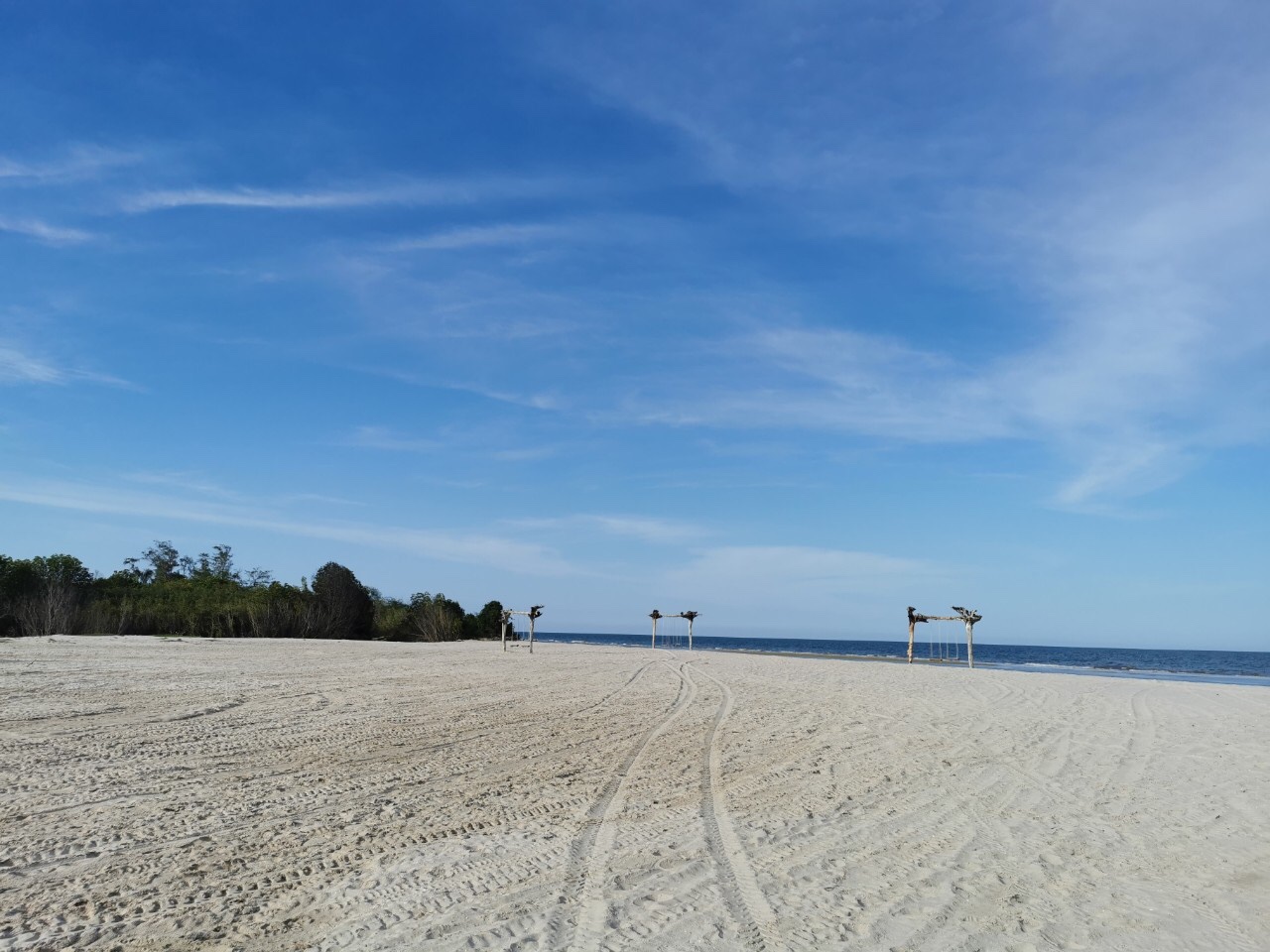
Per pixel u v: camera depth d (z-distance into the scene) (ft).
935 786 32.30
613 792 30.12
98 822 24.26
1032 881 21.16
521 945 16.20
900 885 20.61
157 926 16.70
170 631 193.57
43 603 172.55
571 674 86.53
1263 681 126.82
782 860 22.41
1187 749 42.37
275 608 207.62
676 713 53.98
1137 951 16.90
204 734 40.63
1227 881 21.42
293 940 16.20
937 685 79.97
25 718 44.01
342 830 24.14
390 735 42.04
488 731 44.29
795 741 43.14
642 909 18.40
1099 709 60.08
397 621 258.37
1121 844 24.70
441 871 20.68
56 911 17.35
